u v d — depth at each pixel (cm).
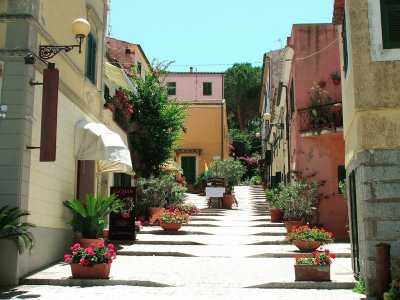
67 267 1105
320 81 1908
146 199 2012
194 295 877
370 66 877
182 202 2236
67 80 1282
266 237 1627
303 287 952
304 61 1934
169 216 1725
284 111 2472
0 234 923
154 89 2292
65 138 1256
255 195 3023
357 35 889
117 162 1424
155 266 1162
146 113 2261
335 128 1755
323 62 1925
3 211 945
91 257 991
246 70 5816
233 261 1239
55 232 1184
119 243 1507
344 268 1123
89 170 1501
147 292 905
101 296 862
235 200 2553
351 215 1045
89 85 1474
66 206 1249
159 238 1578
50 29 1166
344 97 1114
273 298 850
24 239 928
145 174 2270
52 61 1167
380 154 859
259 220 2038
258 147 5172
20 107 1010
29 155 1025
